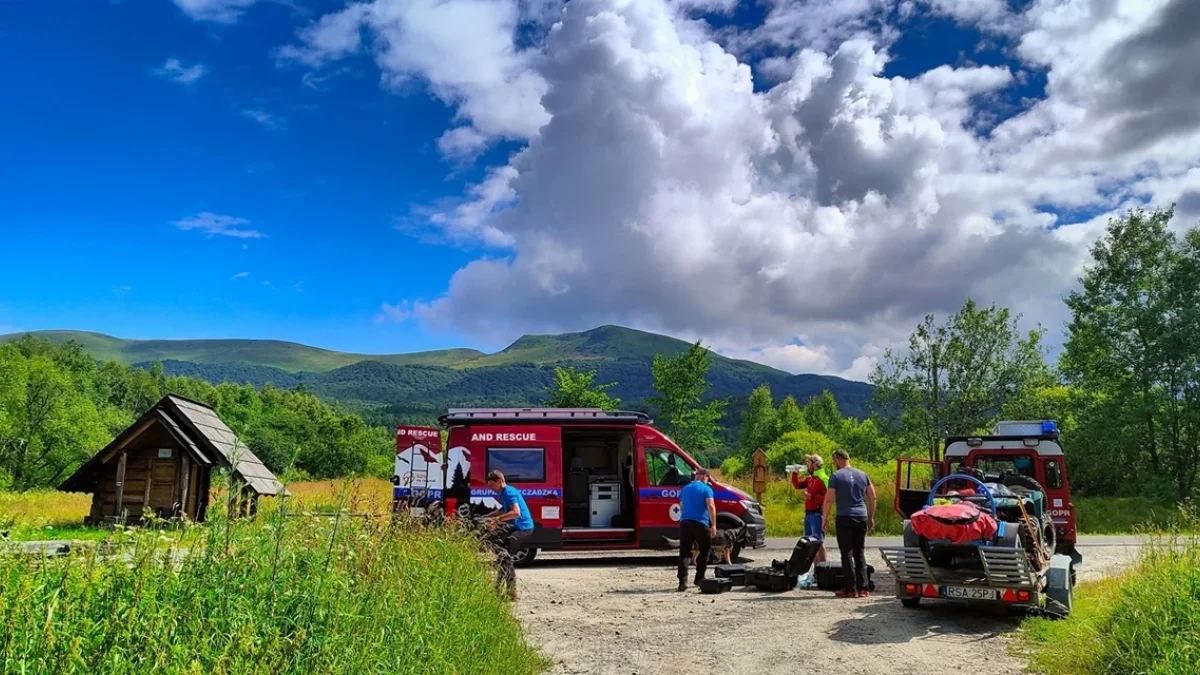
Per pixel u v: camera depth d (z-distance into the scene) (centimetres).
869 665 805
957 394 3394
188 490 1956
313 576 451
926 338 3456
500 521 1095
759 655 848
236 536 432
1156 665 627
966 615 1049
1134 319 3944
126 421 8719
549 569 1588
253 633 366
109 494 1972
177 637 343
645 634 950
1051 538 1268
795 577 1288
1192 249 3944
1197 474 3822
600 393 4569
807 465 1387
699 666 805
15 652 288
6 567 315
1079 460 3959
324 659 412
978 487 1179
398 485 1616
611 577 1466
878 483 3159
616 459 1839
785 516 2569
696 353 4531
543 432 1670
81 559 346
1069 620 928
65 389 6844
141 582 342
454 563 791
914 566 1039
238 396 16212
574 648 880
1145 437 3891
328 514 536
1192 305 3866
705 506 1302
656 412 4578
